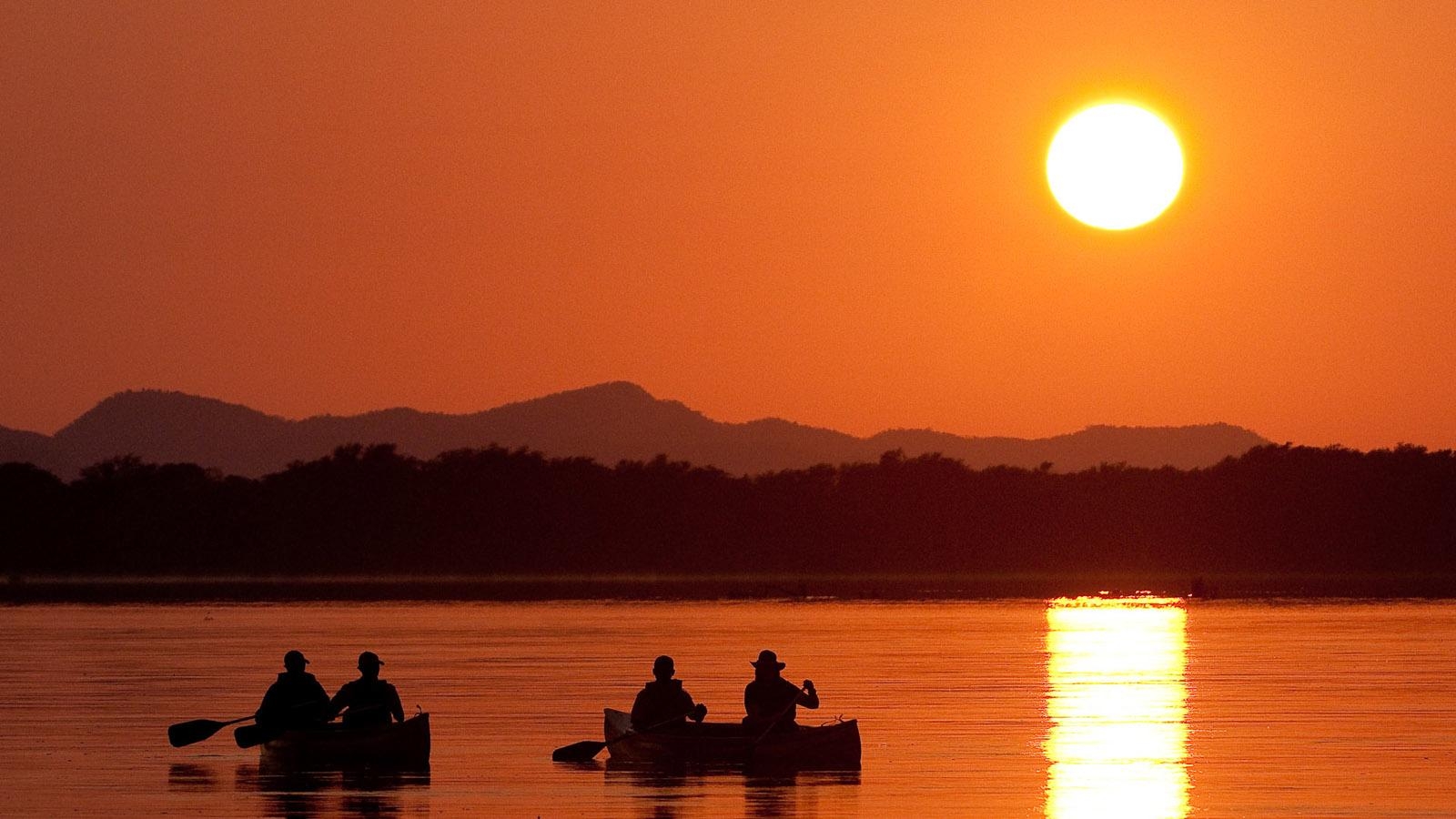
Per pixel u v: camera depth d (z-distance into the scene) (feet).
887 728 413.59
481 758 369.91
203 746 395.34
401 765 355.15
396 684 553.23
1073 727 414.21
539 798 317.22
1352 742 382.22
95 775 347.36
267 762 360.89
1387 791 312.71
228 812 303.48
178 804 312.29
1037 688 525.34
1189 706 462.19
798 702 367.66
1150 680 553.23
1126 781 327.47
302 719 363.35
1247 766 344.90
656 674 375.86
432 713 458.09
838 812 299.17
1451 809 294.05
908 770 345.92
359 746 355.97
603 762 364.17
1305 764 346.74
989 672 593.01
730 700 498.69
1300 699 481.05
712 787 327.88
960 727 415.44
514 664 654.12
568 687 541.75
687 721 381.81
